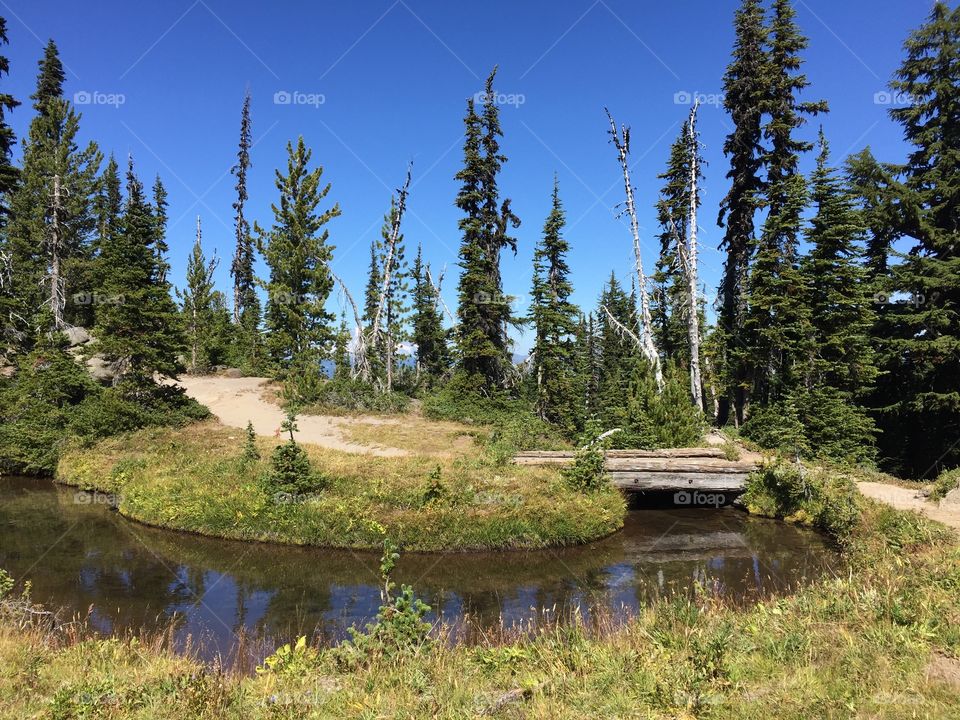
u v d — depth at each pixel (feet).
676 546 47.62
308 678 20.34
